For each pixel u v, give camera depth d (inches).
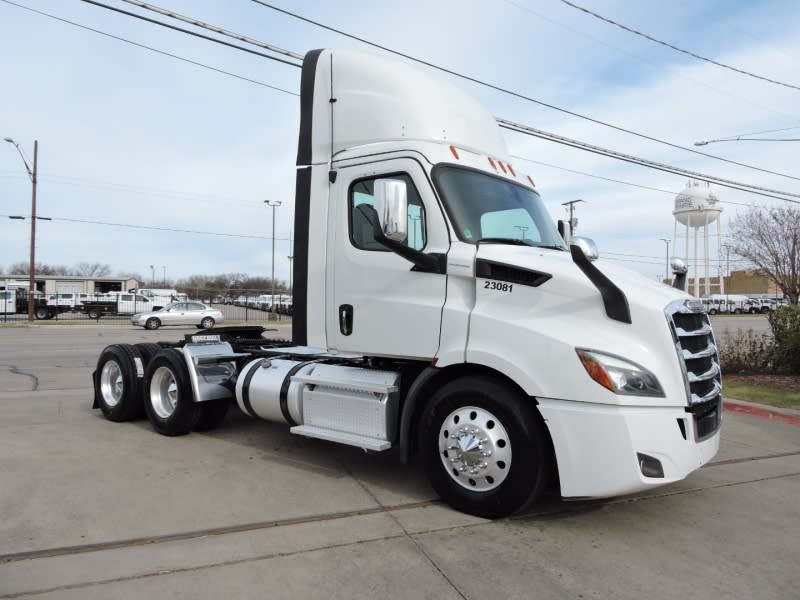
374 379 188.1
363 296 187.5
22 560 134.3
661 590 126.1
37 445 235.6
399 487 191.2
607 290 150.2
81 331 1130.0
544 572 133.2
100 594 119.6
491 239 175.8
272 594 121.0
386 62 198.4
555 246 196.7
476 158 191.8
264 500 176.6
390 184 159.0
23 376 451.2
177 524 156.6
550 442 157.5
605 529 159.2
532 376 151.7
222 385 252.7
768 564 140.0
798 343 440.1
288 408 210.8
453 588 125.0
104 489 183.5
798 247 666.8
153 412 260.7
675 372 146.9
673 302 153.6
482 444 160.1
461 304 168.9
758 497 189.5
